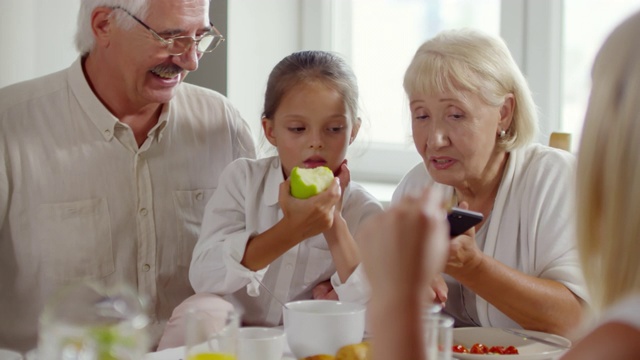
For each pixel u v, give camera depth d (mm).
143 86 1818
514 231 1660
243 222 1812
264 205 1800
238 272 1646
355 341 1267
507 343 1435
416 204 766
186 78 2689
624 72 806
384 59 2916
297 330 1263
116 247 1893
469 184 1693
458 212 1361
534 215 1644
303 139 1738
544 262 1627
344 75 1759
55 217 1854
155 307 1924
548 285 1552
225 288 1676
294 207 1599
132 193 1903
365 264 780
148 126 1924
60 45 2471
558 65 2557
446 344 1150
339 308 1333
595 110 826
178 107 1982
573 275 1579
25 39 2379
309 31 2871
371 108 2943
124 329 1011
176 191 1950
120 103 1879
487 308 1653
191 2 1793
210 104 2031
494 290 1515
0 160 1829
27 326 1878
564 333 1553
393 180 2871
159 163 1935
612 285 809
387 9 2893
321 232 1659
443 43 1644
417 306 757
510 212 1668
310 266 1783
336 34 2932
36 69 2418
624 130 796
